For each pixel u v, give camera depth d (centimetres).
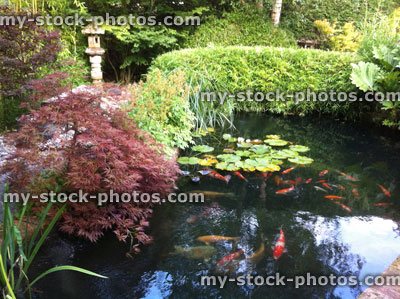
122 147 239
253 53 587
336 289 188
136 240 232
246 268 204
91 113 231
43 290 182
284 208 276
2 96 390
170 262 209
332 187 316
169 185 281
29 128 220
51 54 386
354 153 413
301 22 910
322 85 570
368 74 512
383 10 940
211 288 188
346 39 820
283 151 398
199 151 399
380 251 222
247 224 252
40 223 186
